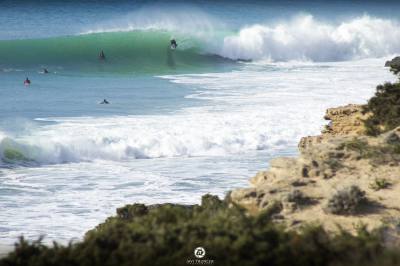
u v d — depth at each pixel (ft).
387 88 239.30
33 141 364.58
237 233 131.75
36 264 130.21
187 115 444.55
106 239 134.41
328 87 556.10
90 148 369.50
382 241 144.97
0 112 453.99
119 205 269.44
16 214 258.16
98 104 487.20
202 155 376.89
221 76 648.79
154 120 429.38
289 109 461.37
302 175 176.55
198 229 134.21
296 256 126.82
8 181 311.27
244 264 124.77
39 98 512.22
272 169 182.09
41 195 286.05
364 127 231.50
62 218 252.83
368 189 171.01
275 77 630.74
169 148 379.76
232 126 414.21
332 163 181.06
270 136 401.90
